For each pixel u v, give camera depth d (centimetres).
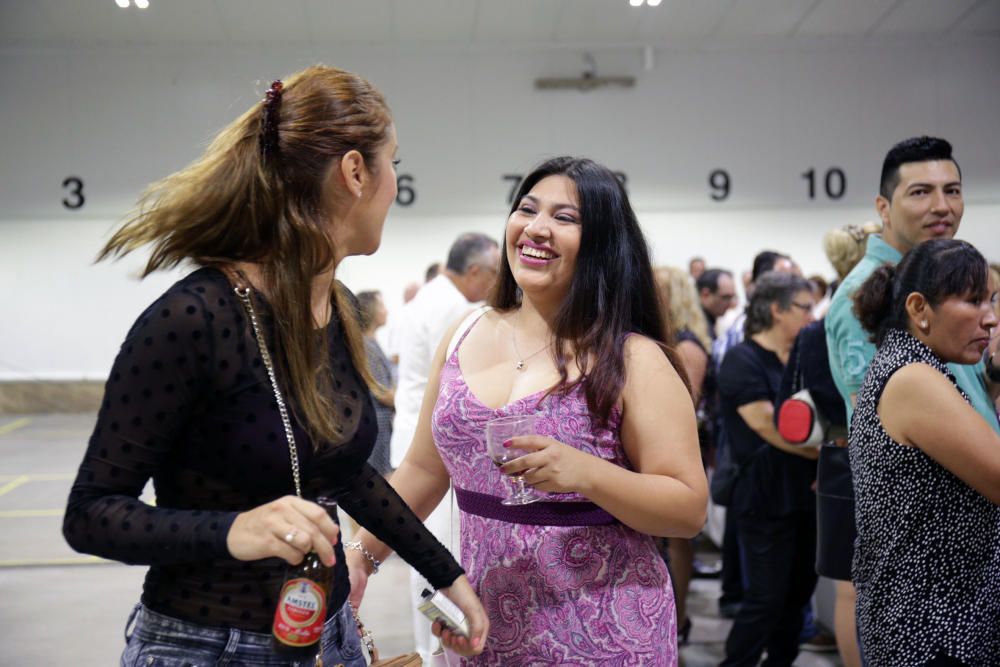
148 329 128
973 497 195
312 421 137
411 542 165
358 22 1101
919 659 195
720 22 1141
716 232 1249
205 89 1197
